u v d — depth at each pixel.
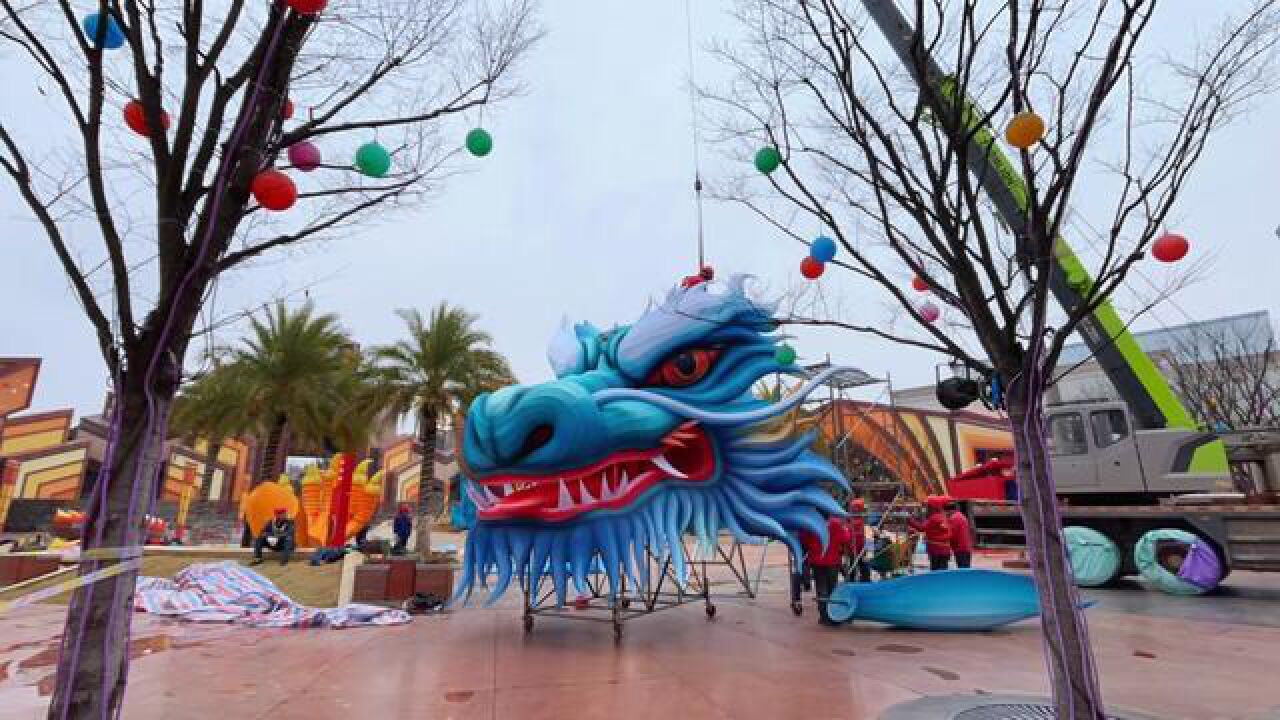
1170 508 11.80
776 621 10.04
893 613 9.05
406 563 12.16
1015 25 3.96
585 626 9.79
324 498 19.97
